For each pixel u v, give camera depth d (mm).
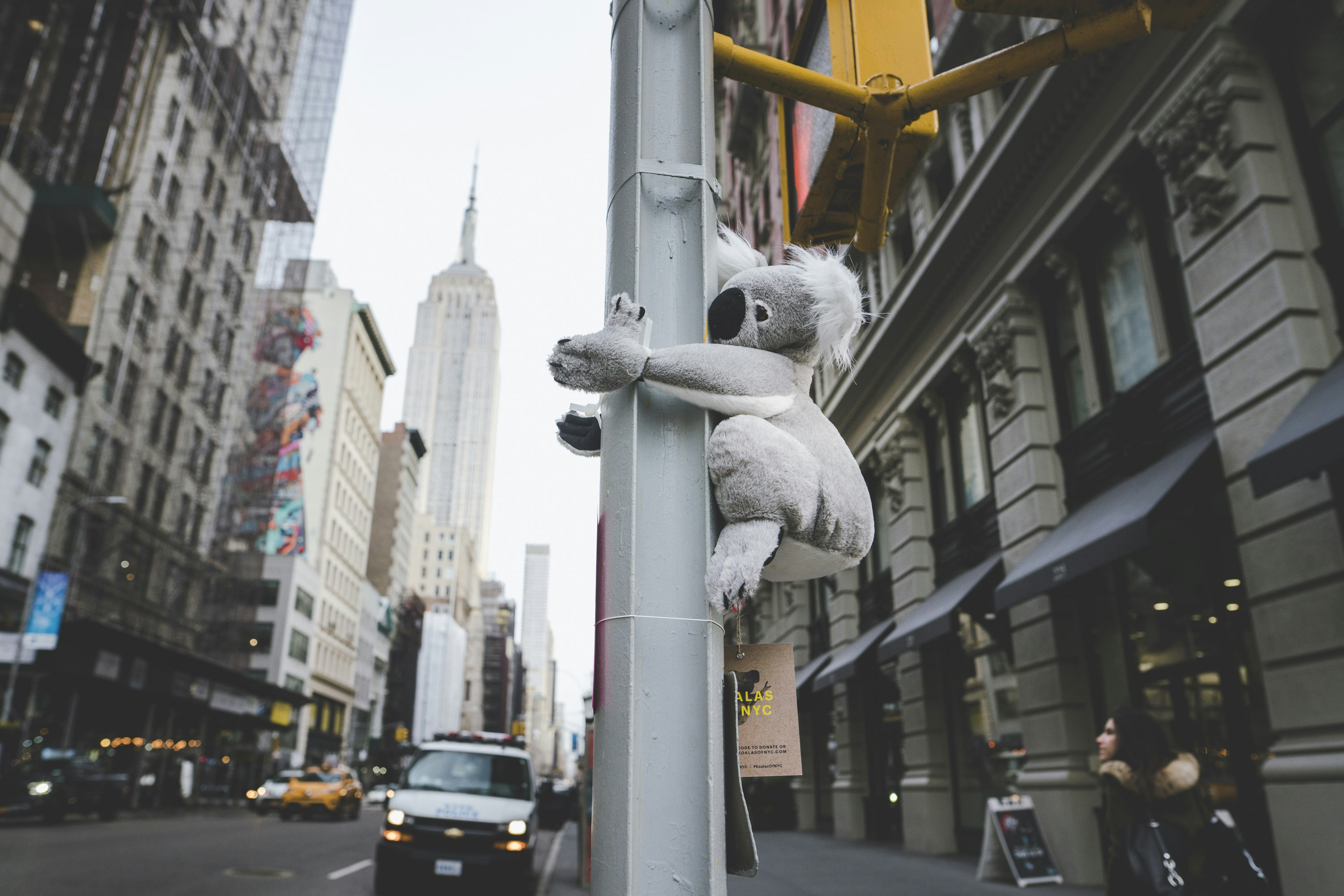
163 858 13344
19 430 28172
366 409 82000
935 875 11164
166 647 31516
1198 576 8750
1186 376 9133
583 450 1885
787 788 23391
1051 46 2293
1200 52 8609
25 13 38375
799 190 3008
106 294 35594
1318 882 6504
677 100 1883
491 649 173375
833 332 1659
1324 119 7738
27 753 27484
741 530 1481
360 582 80312
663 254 1764
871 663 16078
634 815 1394
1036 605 11273
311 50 54062
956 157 14203
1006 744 12602
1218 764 8328
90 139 37312
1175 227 8953
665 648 1486
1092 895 9125
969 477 14594
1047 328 12211
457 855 10273
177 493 40656
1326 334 7375
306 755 61781
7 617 27312
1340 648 6652
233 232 46688
